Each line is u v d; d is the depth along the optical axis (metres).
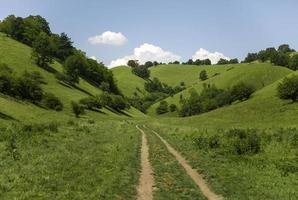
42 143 38.41
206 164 31.80
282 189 23.72
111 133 63.50
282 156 40.34
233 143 43.81
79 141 44.56
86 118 125.06
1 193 19.27
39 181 21.84
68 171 25.28
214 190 23.05
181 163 32.47
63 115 109.81
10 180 21.86
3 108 82.06
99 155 33.97
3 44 179.12
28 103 107.56
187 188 23.11
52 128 52.88
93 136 53.59
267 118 106.25
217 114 124.69
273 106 116.19
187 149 43.09
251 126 93.00
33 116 86.94
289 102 115.50
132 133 65.75
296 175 29.12
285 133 55.34
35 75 152.12
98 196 19.44
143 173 27.05
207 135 58.91
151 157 35.03
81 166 27.59
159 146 44.91
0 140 38.41
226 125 101.94
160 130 82.75
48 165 26.77
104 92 180.12
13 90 107.94
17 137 40.59
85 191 20.42
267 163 34.25
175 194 21.47
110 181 22.67
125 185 22.39
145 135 63.50
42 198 18.75
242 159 36.12
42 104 118.69
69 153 33.34
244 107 123.62
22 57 172.00
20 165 26.28
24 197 18.64
